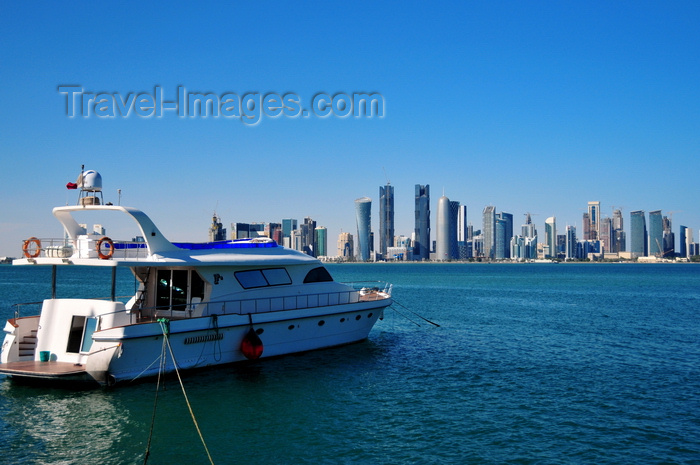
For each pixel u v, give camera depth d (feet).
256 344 71.41
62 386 64.08
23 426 52.16
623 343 99.55
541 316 144.56
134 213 66.49
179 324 65.00
